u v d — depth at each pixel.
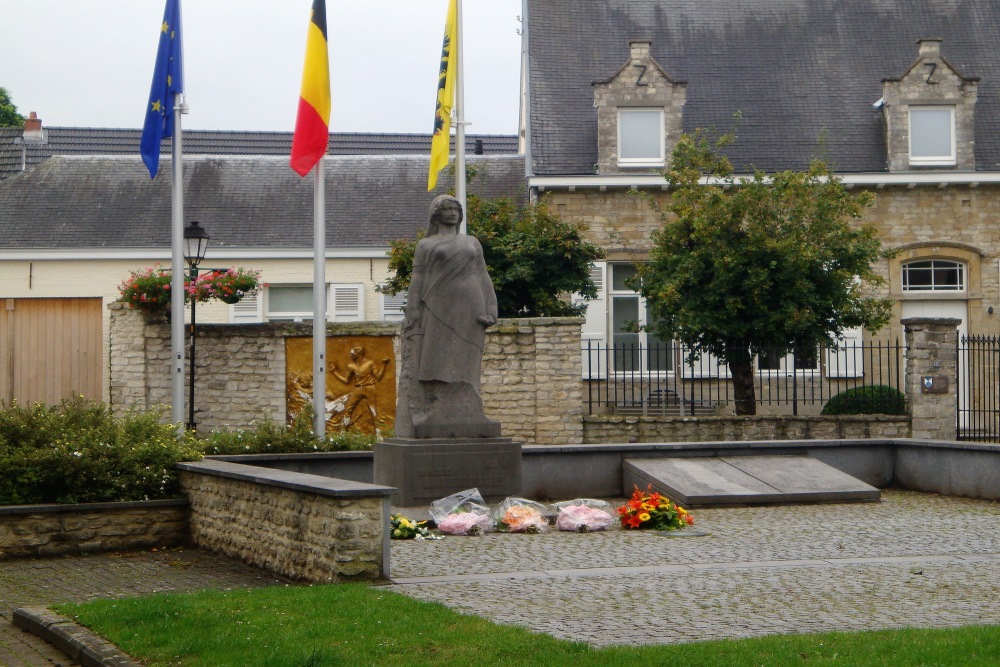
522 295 25.83
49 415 13.98
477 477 13.91
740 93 31.19
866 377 29.00
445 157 20.69
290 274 30.81
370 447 17.69
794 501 16.03
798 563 10.84
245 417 22.38
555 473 16.95
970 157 29.67
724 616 8.37
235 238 30.94
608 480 17.14
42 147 36.31
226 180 32.44
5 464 12.71
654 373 29.19
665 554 11.57
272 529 11.09
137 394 22.48
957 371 21.25
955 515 14.91
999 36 32.38
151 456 13.45
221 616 8.20
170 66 19.45
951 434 21.27
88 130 37.12
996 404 22.38
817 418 21.23
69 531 12.51
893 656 6.94
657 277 23.77
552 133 30.11
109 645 7.75
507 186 32.34
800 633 7.74
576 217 29.52
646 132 29.92
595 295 26.22
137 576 11.10
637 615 8.41
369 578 9.80
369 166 32.97
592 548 12.02
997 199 29.72
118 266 30.55
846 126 30.56
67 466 12.86
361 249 30.78
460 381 14.05
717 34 32.34
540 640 7.40
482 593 9.29
